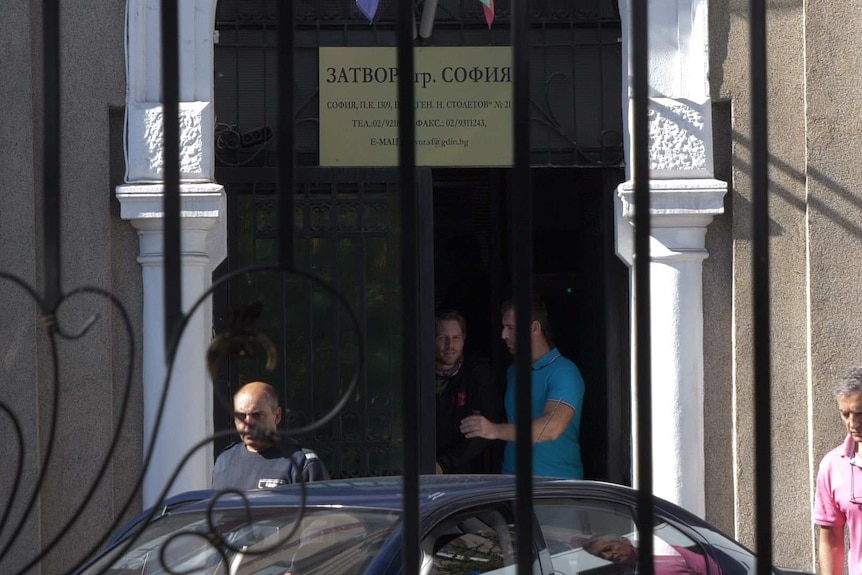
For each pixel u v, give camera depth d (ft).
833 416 77.61
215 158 83.15
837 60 78.43
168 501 51.93
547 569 45.19
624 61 81.82
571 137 84.89
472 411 85.87
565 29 85.15
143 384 77.10
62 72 77.36
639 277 26.25
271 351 24.84
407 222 26.04
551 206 100.78
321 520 45.27
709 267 79.82
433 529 42.98
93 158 77.41
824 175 78.23
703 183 77.87
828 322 77.97
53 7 24.89
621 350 85.97
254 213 83.41
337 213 84.02
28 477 74.13
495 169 103.71
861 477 62.13
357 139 84.07
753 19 26.63
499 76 84.84
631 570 48.55
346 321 83.87
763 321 26.76
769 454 26.78
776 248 79.10
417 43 84.58
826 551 63.93
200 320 76.28
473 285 106.32
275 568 44.14
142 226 76.89
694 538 52.03
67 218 77.10
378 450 83.76
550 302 101.60
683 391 78.54
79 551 75.46
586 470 94.07
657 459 78.69
